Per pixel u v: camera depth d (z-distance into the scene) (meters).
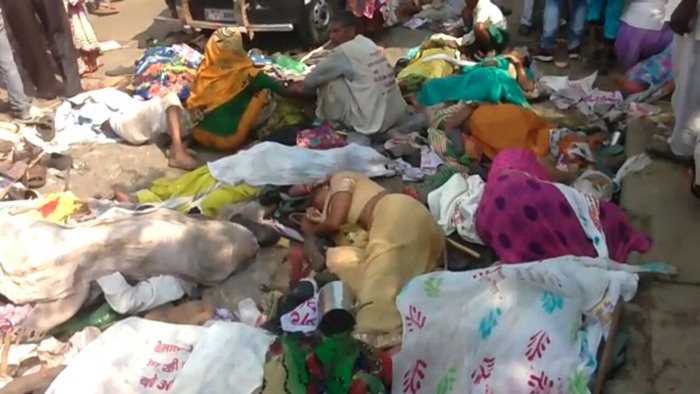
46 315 4.41
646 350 4.02
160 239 4.64
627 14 7.36
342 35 7.02
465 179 5.34
